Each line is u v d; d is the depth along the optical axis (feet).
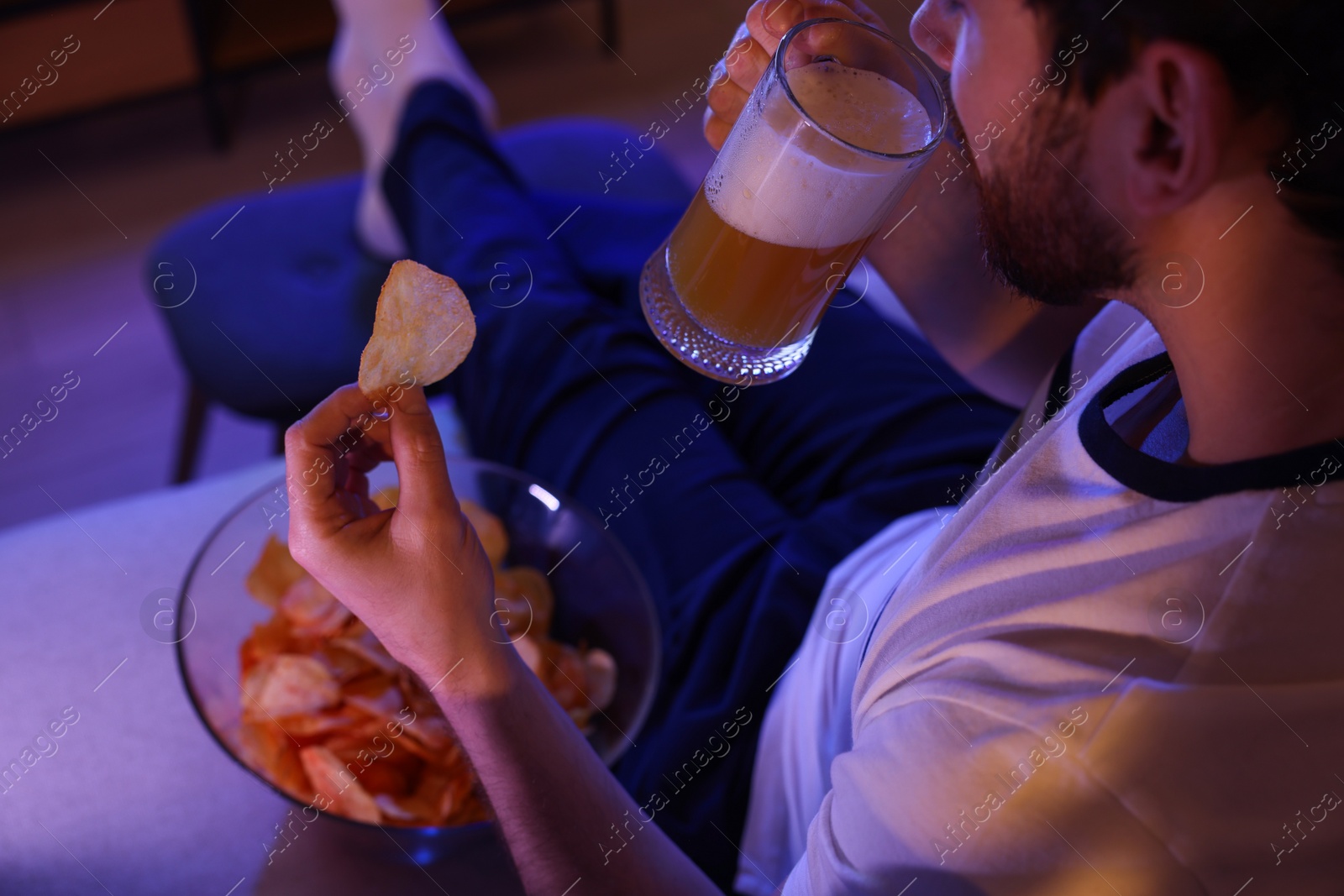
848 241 1.95
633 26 8.39
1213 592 1.41
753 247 1.95
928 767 1.52
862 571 2.58
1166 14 1.24
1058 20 1.37
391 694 2.45
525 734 1.82
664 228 4.02
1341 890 1.46
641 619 2.68
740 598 2.81
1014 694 1.49
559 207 4.07
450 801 2.35
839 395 3.31
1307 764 1.39
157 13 6.60
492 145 4.21
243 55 7.00
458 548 1.72
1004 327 2.73
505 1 7.63
